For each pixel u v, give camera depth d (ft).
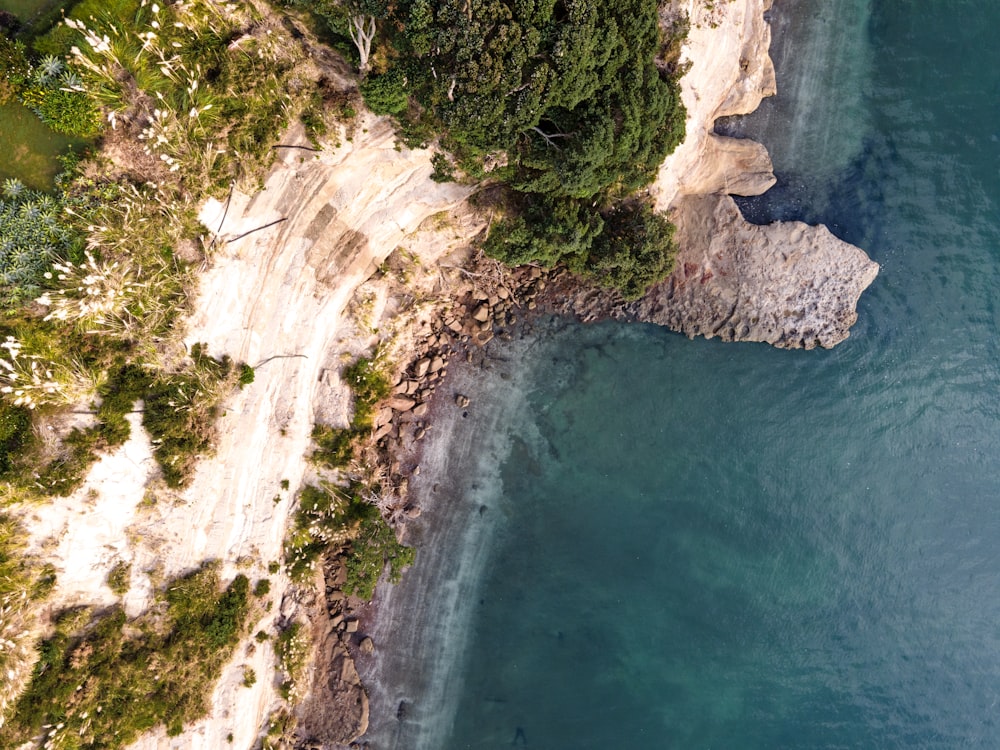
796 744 84.64
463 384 84.84
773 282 82.43
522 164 66.74
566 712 84.84
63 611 62.69
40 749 60.70
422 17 54.95
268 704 78.69
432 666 84.53
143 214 60.49
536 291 83.76
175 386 64.85
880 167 84.23
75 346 59.82
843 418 84.89
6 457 58.18
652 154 69.05
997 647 84.89
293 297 71.56
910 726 84.94
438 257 80.02
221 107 61.26
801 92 83.82
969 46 84.23
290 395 74.49
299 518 78.64
